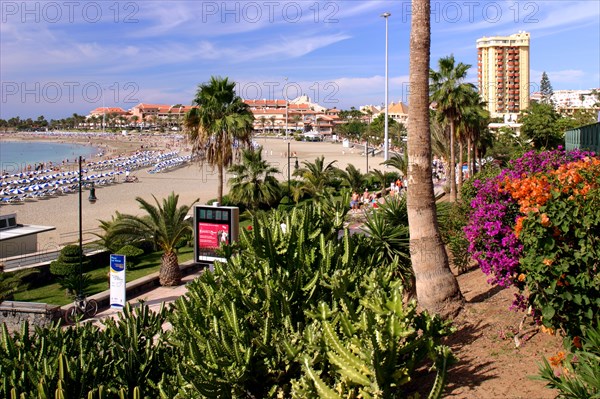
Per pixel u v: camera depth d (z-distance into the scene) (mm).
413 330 4965
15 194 49938
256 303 6270
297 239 7082
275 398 5852
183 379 6027
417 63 8930
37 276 20797
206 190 53406
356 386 5043
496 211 6961
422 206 8812
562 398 4805
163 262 19188
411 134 8891
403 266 10227
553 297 5852
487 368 6297
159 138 182000
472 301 9227
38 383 5754
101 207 43656
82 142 184750
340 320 5340
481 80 134875
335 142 149500
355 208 34438
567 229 5621
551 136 40188
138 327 7801
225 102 26250
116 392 6305
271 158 89688
